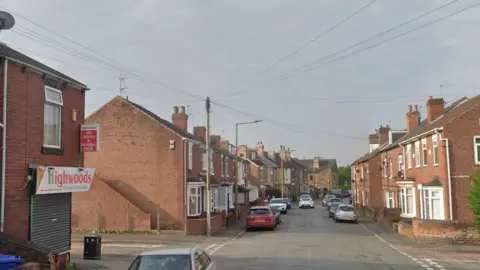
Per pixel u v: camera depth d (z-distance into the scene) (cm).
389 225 3631
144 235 3000
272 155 9756
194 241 2730
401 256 2048
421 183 3334
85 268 1697
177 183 3266
